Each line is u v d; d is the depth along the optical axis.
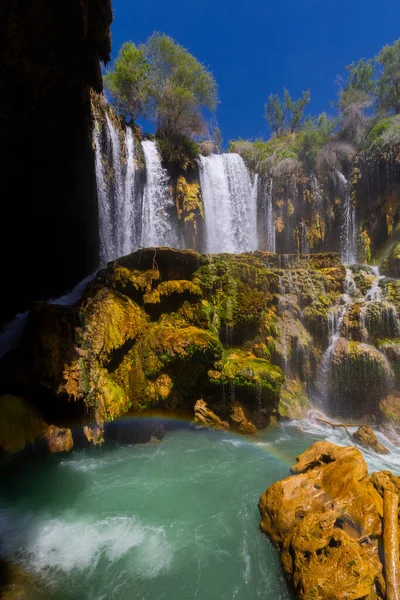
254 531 5.44
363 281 12.79
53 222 12.52
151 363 8.91
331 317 11.66
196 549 5.06
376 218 17.66
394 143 16.98
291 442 8.79
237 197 20.98
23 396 7.84
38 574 4.53
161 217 18.00
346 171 19.55
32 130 8.59
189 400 9.90
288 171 20.25
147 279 10.30
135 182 17.28
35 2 5.98
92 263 15.01
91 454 7.97
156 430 8.86
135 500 6.28
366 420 10.44
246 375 9.30
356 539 4.40
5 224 11.25
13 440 6.89
